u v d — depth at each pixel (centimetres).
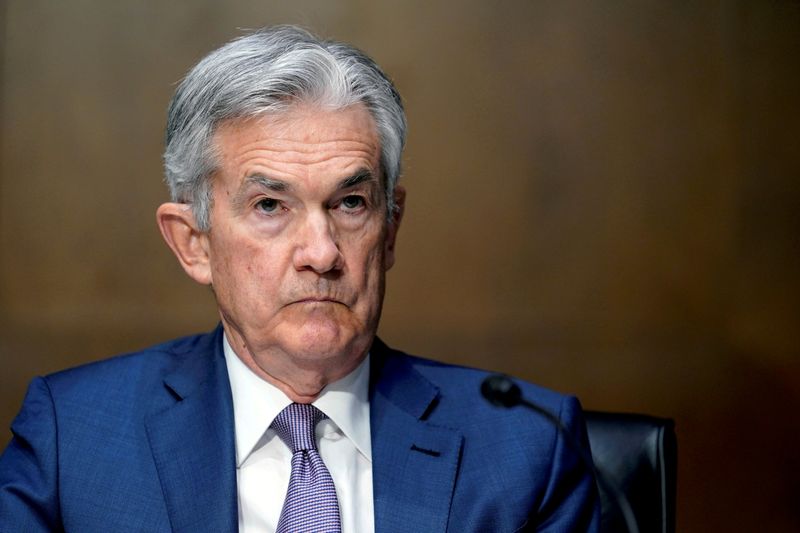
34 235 1388
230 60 525
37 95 1384
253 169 515
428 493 550
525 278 1438
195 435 556
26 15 1379
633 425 644
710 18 1445
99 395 579
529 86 1433
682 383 1445
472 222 1431
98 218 1395
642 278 1451
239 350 562
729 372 1452
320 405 557
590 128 1441
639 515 625
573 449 581
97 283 1395
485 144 1429
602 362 1438
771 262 1454
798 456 1445
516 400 479
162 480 541
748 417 1447
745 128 1451
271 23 1400
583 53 1435
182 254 568
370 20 1414
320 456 555
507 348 1429
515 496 554
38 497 538
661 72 1446
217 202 533
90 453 552
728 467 1444
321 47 533
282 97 514
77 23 1388
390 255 584
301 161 513
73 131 1389
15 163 1383
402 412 580
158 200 1398
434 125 1423
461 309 1428
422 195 1424
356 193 525
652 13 1444
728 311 1458
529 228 1437
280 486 550
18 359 1376
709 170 1452
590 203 1444
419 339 1420
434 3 1420
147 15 1393
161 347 619
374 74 543
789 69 1452
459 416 586
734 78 1452
